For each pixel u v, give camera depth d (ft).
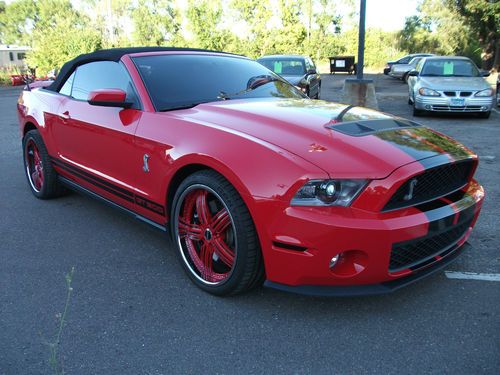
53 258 11.75
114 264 11.41
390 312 9.25
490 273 10.76
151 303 9.61
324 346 8.21
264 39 121.39
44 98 15.52
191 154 9.38
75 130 13.28
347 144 8.68
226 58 14.05
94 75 13.47
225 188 8.88
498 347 8.09
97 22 181.47
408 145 9.08
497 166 21.07
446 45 146.92
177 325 8.84
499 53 105.60
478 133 29.99
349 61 120.26
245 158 8.59
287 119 9.83
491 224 13.73
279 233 8.13
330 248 7.87
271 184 8.18
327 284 8.30
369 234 7.79
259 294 9.91
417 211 8.45
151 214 11.11
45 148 15.49
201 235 9.87
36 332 8.62
